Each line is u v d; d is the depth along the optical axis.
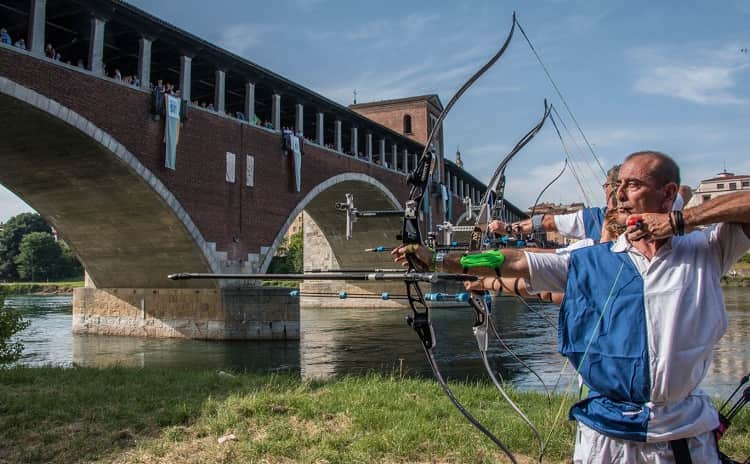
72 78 21.14
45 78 20.16
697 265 2.50
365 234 50.00
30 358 21.16
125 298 30.97
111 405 7.33
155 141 24.62
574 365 2.65
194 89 35.72
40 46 20.16
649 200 2.64
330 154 36.91
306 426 6.37
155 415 6.88
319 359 20.44
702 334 2.43
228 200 28.53
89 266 31.72
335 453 5.39
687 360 2.40
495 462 5.22
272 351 23.03
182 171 25.92
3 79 18.55
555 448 5.54
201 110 27.06
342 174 38.00
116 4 22.38
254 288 27.55
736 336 24.06
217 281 27.94
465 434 5.95
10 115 20.22
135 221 27.41
